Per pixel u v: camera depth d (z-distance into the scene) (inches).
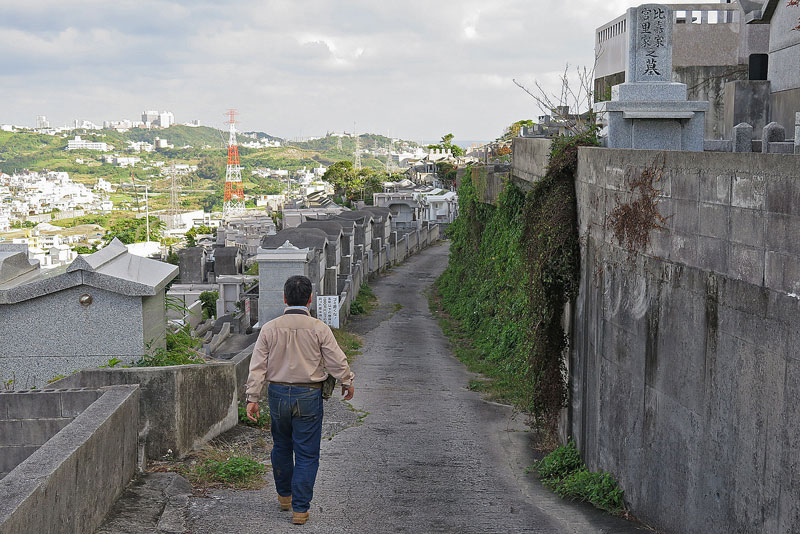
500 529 259.0
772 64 621.0
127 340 337.4
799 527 180.1
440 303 1285.7
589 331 358.9
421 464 359.9
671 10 416.8
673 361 256.8
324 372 244.1
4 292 329.4
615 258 319.3
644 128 424.8
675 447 254.7
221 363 390.3
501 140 1038.4
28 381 336.2
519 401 521.7
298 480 242.2
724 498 219.8
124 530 225.1
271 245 1030.4
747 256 207.2
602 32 783.7
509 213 771.4
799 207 181.6
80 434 219.1
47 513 182.1
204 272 2235.5
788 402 185.9
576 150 402.0
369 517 262.5
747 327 206.8
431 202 2955.2
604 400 331.6
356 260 1537.9
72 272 329.4
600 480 322.3
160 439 303.0
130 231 5502.0
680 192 252.1
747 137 428.8
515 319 671.1
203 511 251.9
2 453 269.9
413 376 669.9
